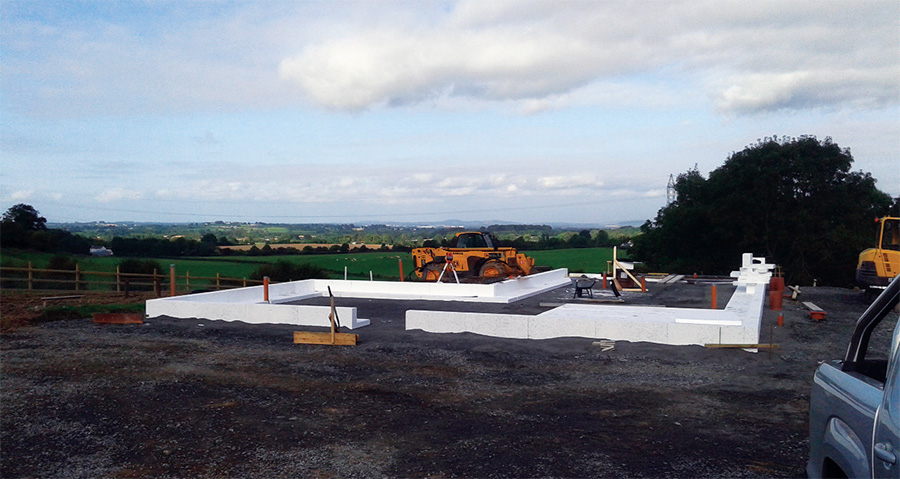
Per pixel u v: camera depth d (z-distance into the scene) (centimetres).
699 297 2080
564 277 2798
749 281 1984
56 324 1545
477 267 2597
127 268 4041
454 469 594
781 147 4109
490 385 914
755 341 1157
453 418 756
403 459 621
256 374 986
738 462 608
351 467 601
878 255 2075
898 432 291
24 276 3444
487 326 1326
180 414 777
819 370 427
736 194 4109
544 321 1284
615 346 1185
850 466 349
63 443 675
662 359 1083
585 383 924
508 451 641
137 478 578
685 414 769
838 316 1711
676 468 592
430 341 1259
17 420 755
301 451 646
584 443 664
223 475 584
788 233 3938
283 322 1515
